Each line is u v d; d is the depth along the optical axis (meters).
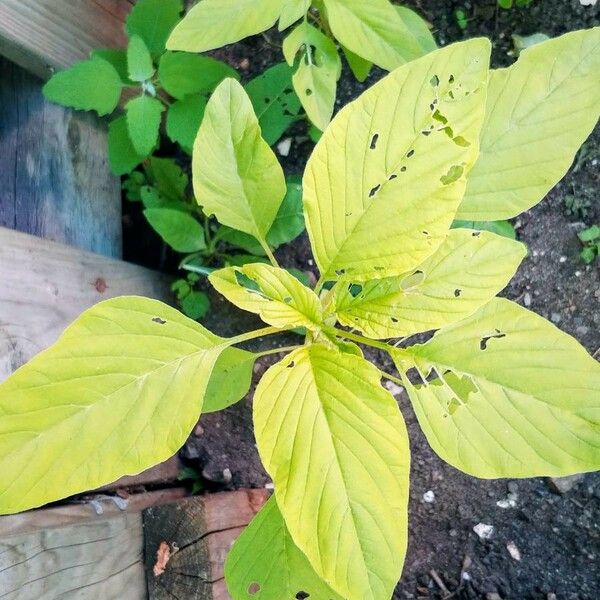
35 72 0.44
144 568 0.42
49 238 0.44
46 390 0.29
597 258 0.47
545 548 0.49
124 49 0.48
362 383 0.29
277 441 0.29
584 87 0.30
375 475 0.28
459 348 0.33
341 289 0.33
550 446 0.31
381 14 0.36
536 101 0.31
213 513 0.44
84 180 0.47
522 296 0.49
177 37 0.36
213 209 0.36
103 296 0.43
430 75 0.27
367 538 0.27
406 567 0.52
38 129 0.45
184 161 0.53
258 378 0.52
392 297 0.32
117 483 0.42
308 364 0.31
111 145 0.44
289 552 0.35
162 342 0.31
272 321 0.32
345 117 0.28
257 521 0.35
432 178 0.28
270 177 0.35
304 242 0.51
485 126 0.31
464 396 0.32
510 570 0.50
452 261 0.31
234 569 0.35
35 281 0.37
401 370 0.34
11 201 0.45
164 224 0.45
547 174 0.31
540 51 0.30
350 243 0.30
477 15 0.50
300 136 0.52
